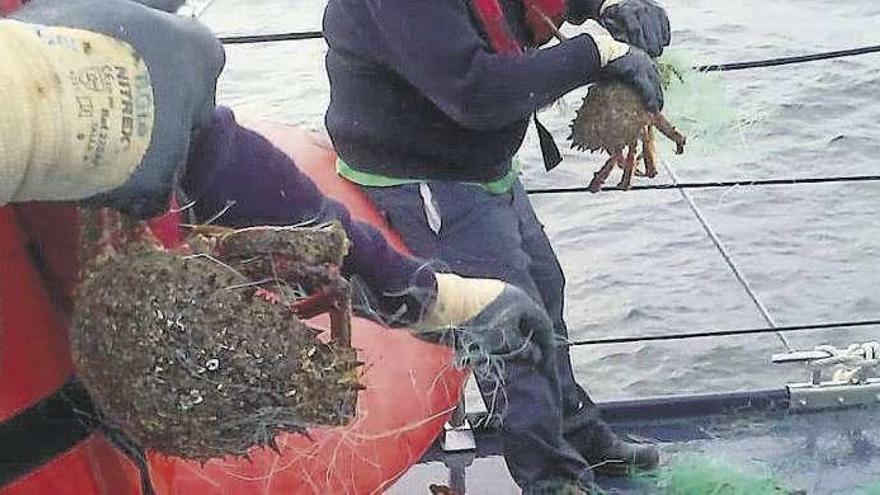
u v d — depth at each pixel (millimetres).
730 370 4711
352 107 2107
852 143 5742
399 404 1651
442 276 1278
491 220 2113
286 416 890
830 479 2449
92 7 825
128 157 813
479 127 1946
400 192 2094
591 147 1896
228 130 1062
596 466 2428
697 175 5559
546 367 1415
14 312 1044
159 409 863
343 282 983
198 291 871
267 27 5746
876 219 5426
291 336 887
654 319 4934
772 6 7074
